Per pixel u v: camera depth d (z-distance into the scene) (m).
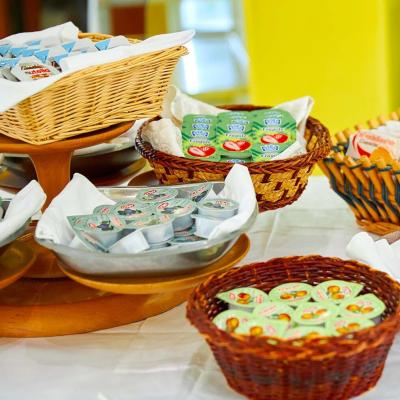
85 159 1.62
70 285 1.33
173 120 1.70
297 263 1.18
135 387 1.11
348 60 2.61
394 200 1.47
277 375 0.95
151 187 1.36
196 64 5.08
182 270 1.13
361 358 0.95
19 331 1.26
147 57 1.27
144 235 1.15
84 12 3.94
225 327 1.03
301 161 1.41
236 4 5.50
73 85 1.21
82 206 1.29
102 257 1.09
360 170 1.49
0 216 1.28
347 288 1.12
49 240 1.14
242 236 1.29
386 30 2.56
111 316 1.28
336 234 1.61
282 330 1.01
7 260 1.25
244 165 1.39
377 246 1.28
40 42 1.48
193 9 5.92
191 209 1.22
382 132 1.61
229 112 1.67
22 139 1.24
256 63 2.74
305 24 2.61
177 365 1.16
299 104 1.67
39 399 1.10
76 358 1.20
